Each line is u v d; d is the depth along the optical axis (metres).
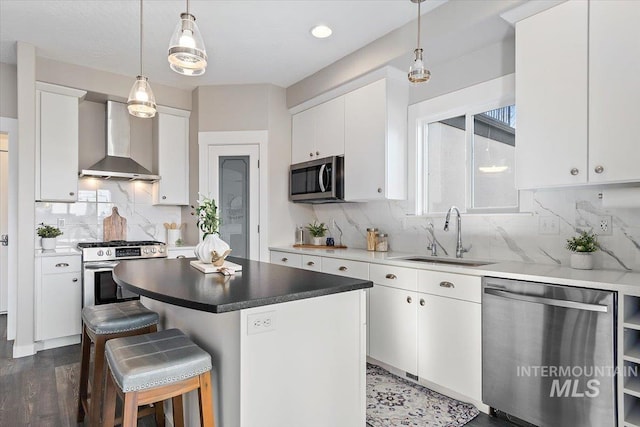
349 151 3.44
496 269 2.13
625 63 1.77
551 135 2.02
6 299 4.48
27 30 2.91
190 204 4.26
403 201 3.34
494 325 2.06
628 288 1.60
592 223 2.21
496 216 2.68
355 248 3.76
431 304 2.41
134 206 4.25
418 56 1.92
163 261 2.51
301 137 4.06
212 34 2.96
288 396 1.51
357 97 3.35
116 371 1.33
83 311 2.07
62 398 2.36
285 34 2.96
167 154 4.18
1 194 4.55
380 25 2.82
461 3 2.41
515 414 1.97
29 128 3.09
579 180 1.91
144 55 3.36
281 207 4.12
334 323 1.67
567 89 1.96
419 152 3.24
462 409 2.23
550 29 2.03
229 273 1.90
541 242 2.44
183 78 3.92
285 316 1.51
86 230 3.96
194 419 1.70
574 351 1.75
